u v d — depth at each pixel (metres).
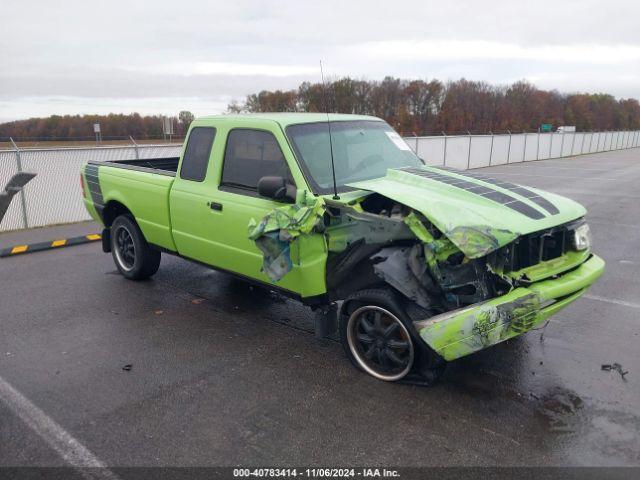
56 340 4.75
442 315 3.45
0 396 3.81
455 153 22.70
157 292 6.02
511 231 3.40
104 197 6.38
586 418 3.44
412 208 3.54
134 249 6.27
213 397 3.77
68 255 7.78
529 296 3.42
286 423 3.44
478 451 3.12
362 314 3.98
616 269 6.85
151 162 7.32
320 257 3.98
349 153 4.65
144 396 3.79
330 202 3.85
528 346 4.52
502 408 3.57
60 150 10.22
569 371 4.08
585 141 41.22
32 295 5.95
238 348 4.57
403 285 3.58
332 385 3.92
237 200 4.61
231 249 4.76
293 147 4.33
